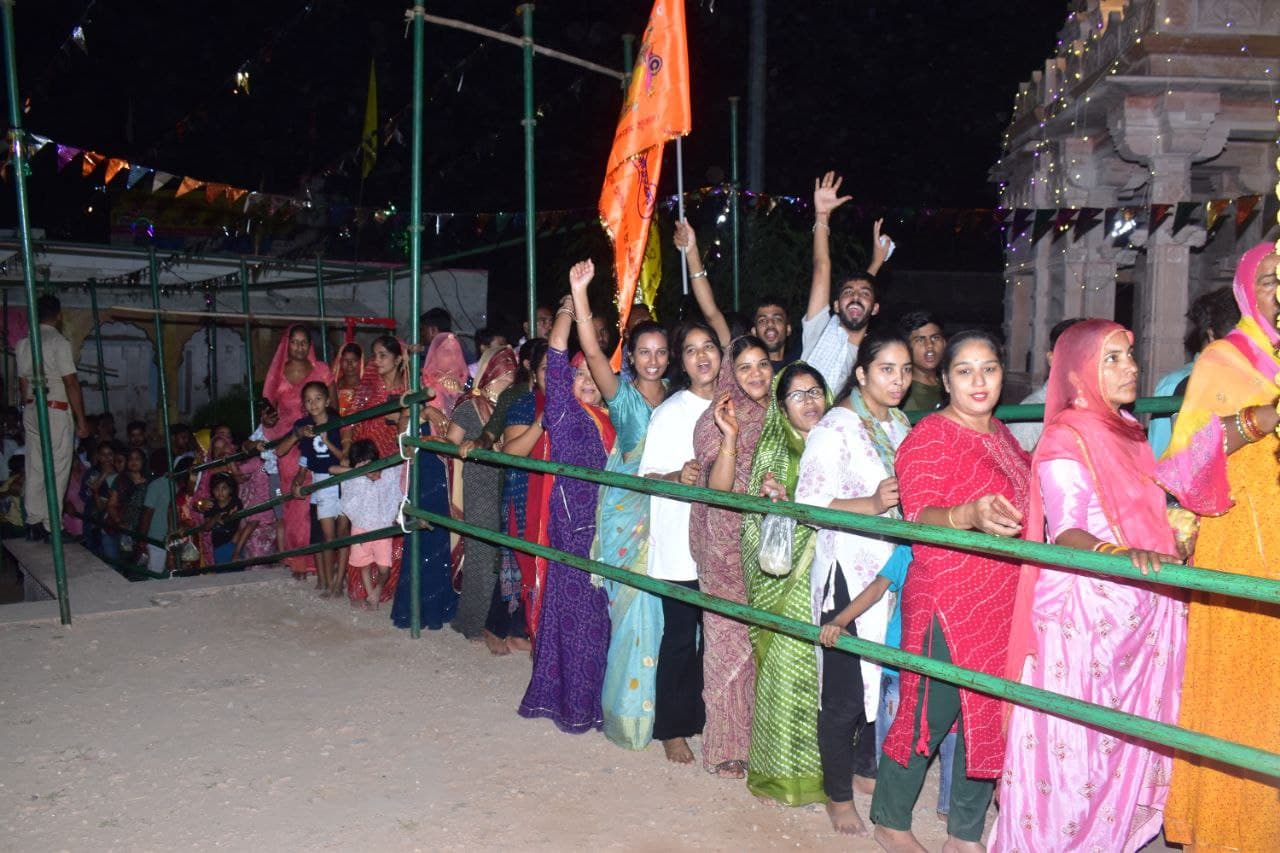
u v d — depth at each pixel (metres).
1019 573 3.53
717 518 4.39
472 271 17.34
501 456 5.12
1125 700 3.46
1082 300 10.84
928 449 3.57
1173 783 3.58
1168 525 3.38
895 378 3.96
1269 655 3.36
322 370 8.48
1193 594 3.52
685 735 4.67
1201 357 3.45
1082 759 3.40
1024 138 11.47
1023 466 3.66
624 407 4.87
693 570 4.62
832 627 3.60
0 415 11.45
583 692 4.95
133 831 4.04
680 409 4.64
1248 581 2.50
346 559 7.20
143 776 4.50
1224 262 11.01
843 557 3.96
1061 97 10.43
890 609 4.03
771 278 12.88
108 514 10.51
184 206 12.40
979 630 3.53
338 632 6.49
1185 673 3.54
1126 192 10.91
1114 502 3.30
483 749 4.76
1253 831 3.40
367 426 7.28
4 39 6.22
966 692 3.59
